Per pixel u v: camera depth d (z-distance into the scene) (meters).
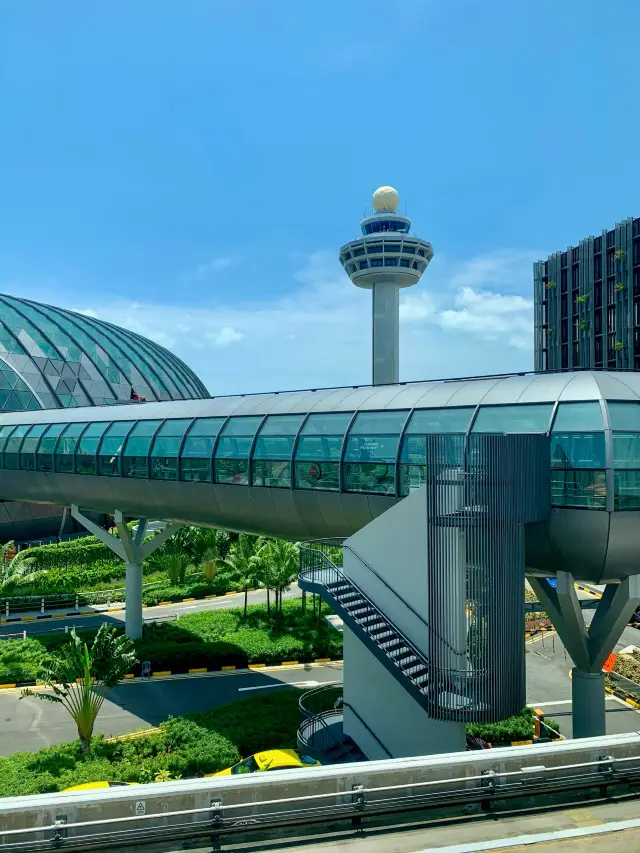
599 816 10.54
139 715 25.61
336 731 19.33
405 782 10.84
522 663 14.64
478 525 14.03
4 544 50.12
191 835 9.80
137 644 32.66
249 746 21.81
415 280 75.38
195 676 30.55
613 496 14.73
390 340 74.69
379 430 19.36
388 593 16.78
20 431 36.91
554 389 16.86
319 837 9.96
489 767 11.16
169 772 19.52
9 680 29.14
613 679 28.78
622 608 15.84
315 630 35.72
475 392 18.44
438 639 14.29
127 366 78.69
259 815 10.15
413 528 16.16
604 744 11.83
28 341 68.81
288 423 22.39
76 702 22.38
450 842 9.78
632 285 74.94
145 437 28.08
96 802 9.94
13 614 41.69
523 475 14.77
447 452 14.41
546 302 92.50
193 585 48.12
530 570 17.61
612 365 78.31
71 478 31.73
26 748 22.58
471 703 14.03
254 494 22.36
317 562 19.62
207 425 25.56
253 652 32.41
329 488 20.00
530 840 9.83
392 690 17.16
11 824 9.69
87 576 47.88
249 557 38.97
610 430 15.09
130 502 29.17
